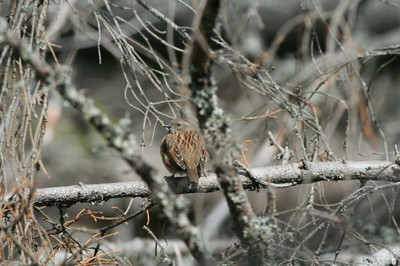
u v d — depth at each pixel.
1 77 9.12
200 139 11.59
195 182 10.68
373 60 19.12
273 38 19.58
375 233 7.96
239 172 10.24
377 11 19.84
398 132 18.52
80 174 18.88
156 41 18.69
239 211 8.00
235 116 18.34
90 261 9.37
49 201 9.88
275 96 10.41
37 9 9.38
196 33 7.30
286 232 8.81
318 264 8.66
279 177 10.32
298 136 10.29
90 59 20.81
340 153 18.20
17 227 8.59
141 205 10.11
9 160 8.54
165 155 11.95
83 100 7.15
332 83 13.24
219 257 8.77
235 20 16.94
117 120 19.27
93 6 9.93
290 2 19.62
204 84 7.59
